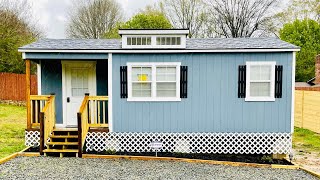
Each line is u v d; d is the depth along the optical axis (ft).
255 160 32.58
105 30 135.74
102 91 38.42
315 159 34.24
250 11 128.57
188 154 34.12
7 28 88.89
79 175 25.94
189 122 34.01
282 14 123.85
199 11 130.72
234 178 26.20
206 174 27.17
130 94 33.96
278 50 32.68
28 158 31.19
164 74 33.94
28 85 34.53
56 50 33.09
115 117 34.19
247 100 33.58
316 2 117.29
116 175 26.20
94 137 34.42
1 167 27.76
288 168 30.12
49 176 25.44
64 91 38.14
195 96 33.83
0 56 85.97
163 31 33.99
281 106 33.53
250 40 38.93
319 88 66.64
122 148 34.81
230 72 33.60
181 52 33.32
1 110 71.77
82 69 38.29
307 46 109.19
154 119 34.09
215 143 34.32
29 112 34.76
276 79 33.27
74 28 136.26
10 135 44.14
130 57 33.81
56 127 36.68
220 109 33.83
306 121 53.67
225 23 131.13
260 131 33.76
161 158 32.01
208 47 33.58
